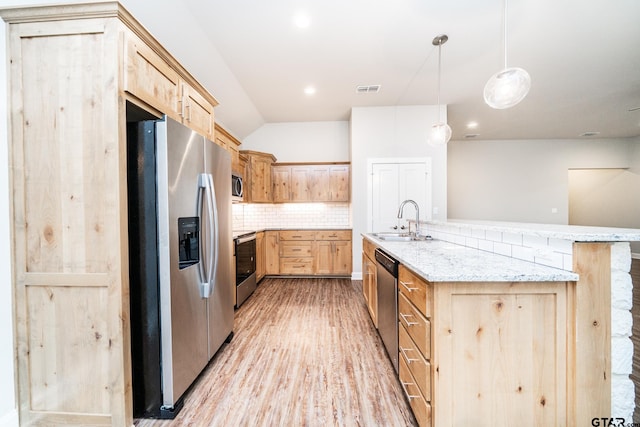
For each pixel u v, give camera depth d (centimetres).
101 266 136
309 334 250
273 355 214
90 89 134
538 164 643
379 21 241
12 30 135
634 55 295
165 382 152
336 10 227
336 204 512
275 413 153
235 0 215
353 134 445
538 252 137
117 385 136
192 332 172
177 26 227
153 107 159
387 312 198
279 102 424
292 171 488
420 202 440
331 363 203
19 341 138
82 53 134
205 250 185
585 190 688
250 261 366
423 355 128
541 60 304
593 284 116
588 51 288
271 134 521
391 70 327
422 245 217
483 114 480
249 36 261
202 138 187
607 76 343
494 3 220
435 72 332
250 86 368
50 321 138
